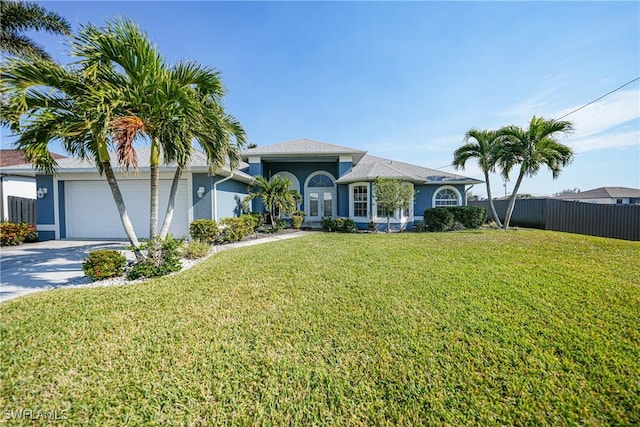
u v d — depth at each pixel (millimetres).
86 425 2344
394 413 2479
